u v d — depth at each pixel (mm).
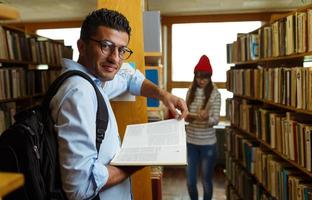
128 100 1461
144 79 1421
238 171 3455
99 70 1007
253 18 5258
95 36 975
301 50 1909
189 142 3188
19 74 3498
